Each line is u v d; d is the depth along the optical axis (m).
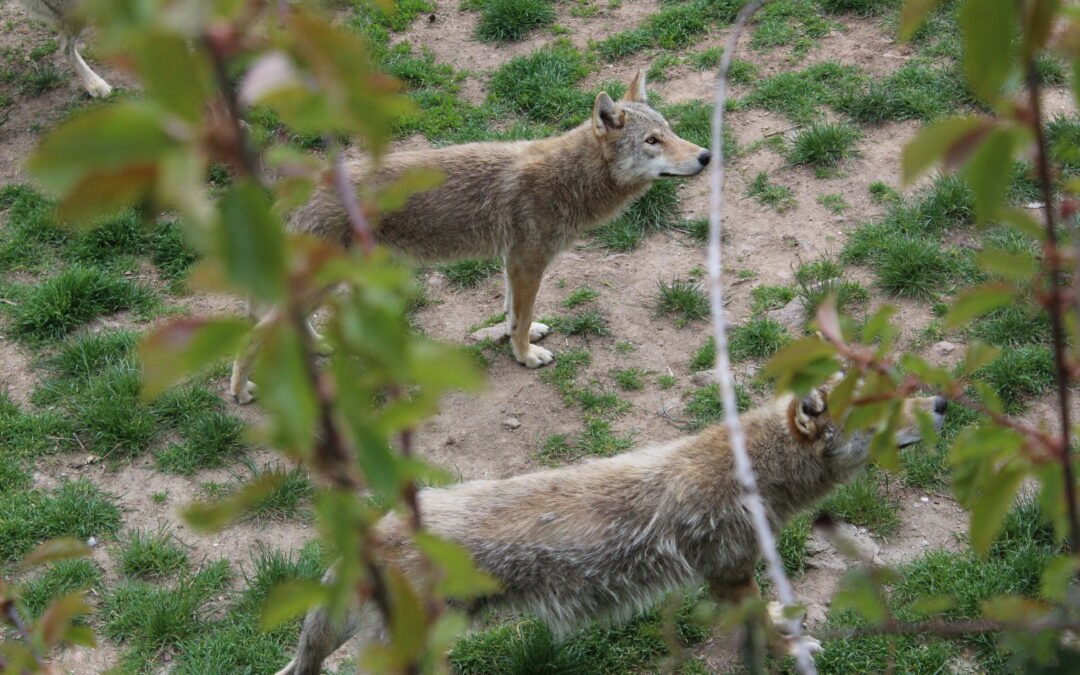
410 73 14.34
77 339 10.47
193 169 1.37
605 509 6.91
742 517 7.09
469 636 7.71
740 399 9.76
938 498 8.65
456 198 9.98
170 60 1.36
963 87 13.29
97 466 9.16
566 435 9.61
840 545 3.31
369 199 1.87
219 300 11.13
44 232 11.79
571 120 13.44
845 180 12.37
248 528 8.62
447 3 15.95
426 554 2.05
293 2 1.53
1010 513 8.20
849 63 14.00
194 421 9.53
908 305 10.63
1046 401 9.48
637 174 10.41
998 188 2.18
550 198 10.23
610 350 10.55
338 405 1.64
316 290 1.62
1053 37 2.21
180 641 7.63
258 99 1.43
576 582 6.86
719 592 7.49
